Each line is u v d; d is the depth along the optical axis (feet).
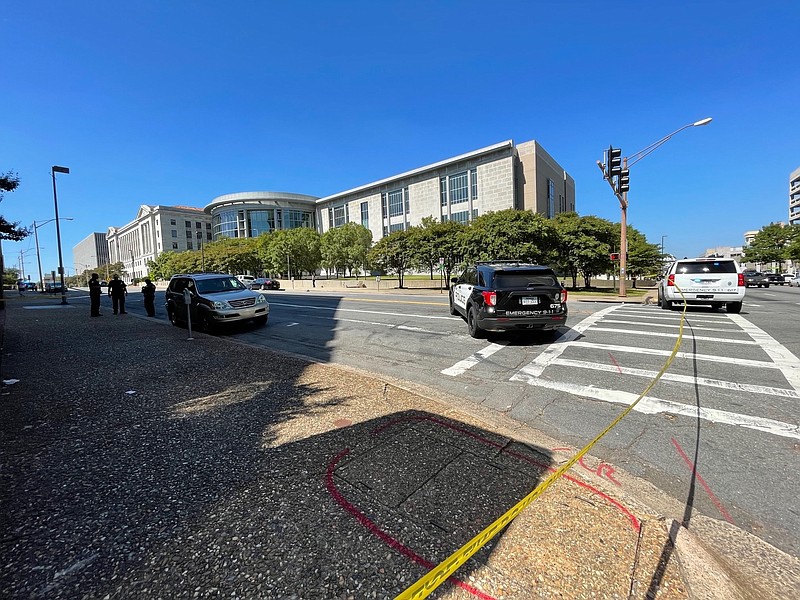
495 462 10.55
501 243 84.17
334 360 24.38
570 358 22.93
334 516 8.20
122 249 474.49
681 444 12.16
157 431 12.82
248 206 287.69
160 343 28.81
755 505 9.12
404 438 11.98
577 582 6.50
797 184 286.66
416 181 215.92
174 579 6.59
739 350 23.89
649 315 41.16
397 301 64.28
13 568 6.87
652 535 7.62
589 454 11.62
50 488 9.45
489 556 7.06
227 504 8.68
